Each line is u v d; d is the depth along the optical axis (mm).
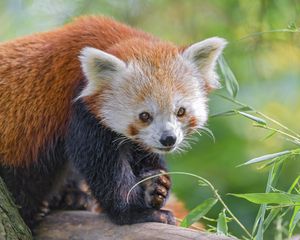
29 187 10898
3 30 18500
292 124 19547
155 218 10172
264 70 19000
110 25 11094
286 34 16125
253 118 9906
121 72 10656
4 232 9547
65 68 10602
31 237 10039
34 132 10664
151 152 10906
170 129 10500
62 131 10680
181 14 18531
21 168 10797
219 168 18188
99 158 10531
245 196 9070
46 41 10867
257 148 18625
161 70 10695
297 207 9258
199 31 18562
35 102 10625
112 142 10648
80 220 10438
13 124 10633
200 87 11023
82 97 10445
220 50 11195
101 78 10578
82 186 11789
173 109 10617
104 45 10773
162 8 18359
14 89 10656
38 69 10656
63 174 11359
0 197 9812
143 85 10602
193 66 10984
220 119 18984
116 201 10312
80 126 10516
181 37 18625
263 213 9305
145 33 11367
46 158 10812
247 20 16875
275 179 9750
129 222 10156
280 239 10750
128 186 10500
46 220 10664
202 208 9516
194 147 18547
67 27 11031
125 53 10750
